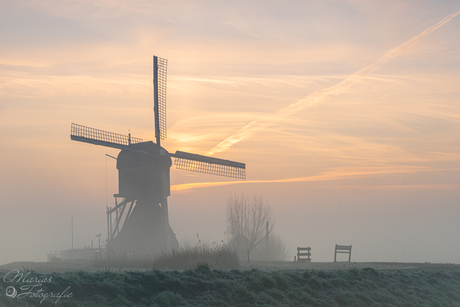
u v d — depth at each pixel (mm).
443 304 20469
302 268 27172
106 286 15008
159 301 15023
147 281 16266
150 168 46281
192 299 15953
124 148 47094
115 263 30828
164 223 45562
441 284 23297
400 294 20531
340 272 21797
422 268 29000
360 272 22234
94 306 13734
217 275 18547
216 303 15859
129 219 46062
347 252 34594
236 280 18016
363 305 18406
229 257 28656
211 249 29156
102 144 45656
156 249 42844
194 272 18234
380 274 22578
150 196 45938
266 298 16906
